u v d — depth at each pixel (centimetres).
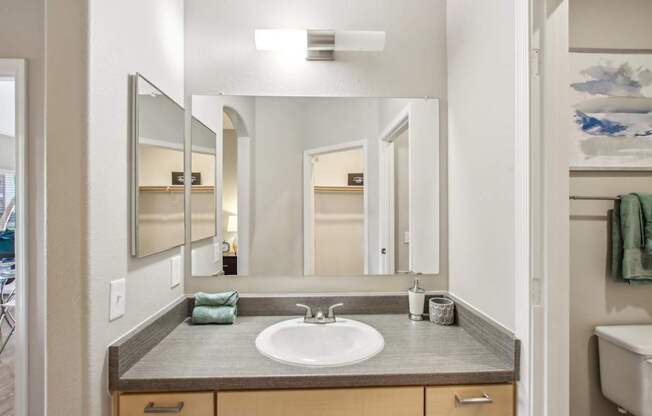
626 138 152
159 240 127
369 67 162
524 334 102
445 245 162
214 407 101
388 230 163
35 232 152
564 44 100
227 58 159
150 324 118
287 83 161
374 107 162
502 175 114
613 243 150
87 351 89
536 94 100
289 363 108
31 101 152
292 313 155
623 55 153
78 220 89
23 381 149
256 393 102
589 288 153
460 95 146
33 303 151
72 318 88
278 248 162
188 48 158
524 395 102
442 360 112
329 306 155
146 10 120
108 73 98
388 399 104
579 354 152
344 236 164
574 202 153
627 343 133
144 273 119
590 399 152
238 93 160
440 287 162
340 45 153
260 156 163
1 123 429
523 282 102
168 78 140
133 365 107
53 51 89
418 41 163
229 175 162
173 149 140
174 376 101
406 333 135
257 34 150
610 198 150
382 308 157
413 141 162
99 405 94
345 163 163
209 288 159
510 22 108
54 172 88
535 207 100
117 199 103
